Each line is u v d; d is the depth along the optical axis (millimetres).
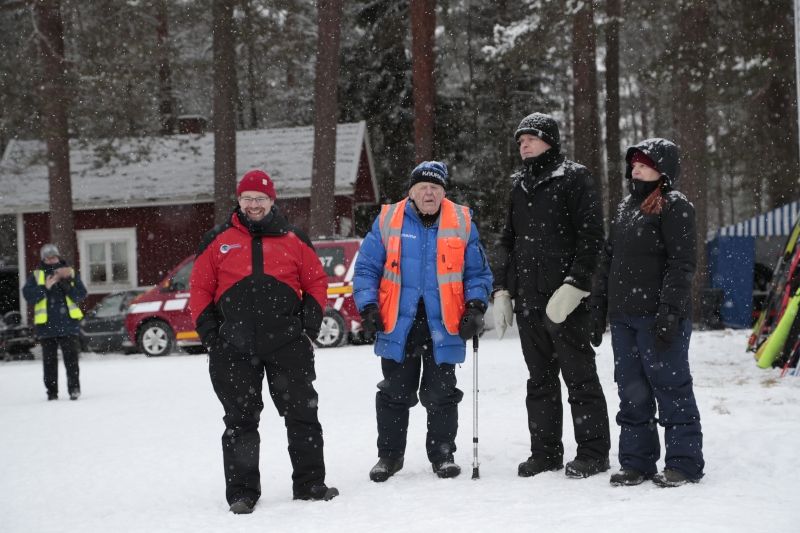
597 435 5035
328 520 4203
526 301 5184
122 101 21219
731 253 20359
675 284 4617
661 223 4762
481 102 34875
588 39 18375
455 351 5215
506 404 7934
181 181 25891
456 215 5402
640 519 3809
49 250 10531
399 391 5309
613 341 4938
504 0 33781
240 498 4680
